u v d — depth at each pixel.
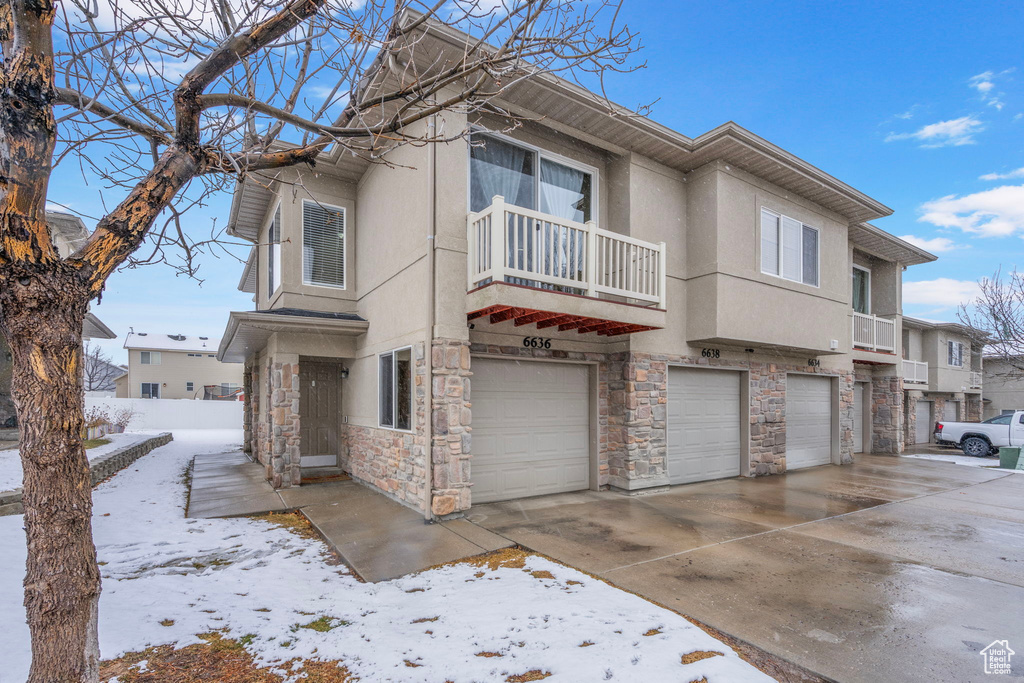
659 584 4.49
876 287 15.39
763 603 4.11
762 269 9.50
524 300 6.21
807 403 11.85
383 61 3.42
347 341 9.58
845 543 5.71
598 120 7.59
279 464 8.66
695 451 9.40
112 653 3.22
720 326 8.59
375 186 8.98
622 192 8.48
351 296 9.91
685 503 7.62
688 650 3.25
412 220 7.28
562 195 8.26
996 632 3.63
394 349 7.79
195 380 33.81
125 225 2.25
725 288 8.72
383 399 8.29
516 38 3.21
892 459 13.57
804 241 10.44
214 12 3.12
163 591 4.21
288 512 7.11
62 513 1.93
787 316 9.80
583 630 3.53
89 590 2.00
